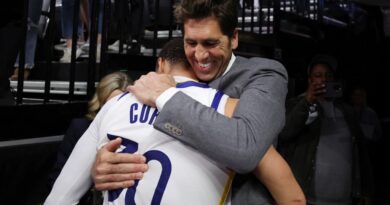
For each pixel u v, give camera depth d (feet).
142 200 3.18
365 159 9.39
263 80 3.46
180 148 3.20
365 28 19.56
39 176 7.29
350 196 9.05
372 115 13.82
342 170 8.73
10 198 6.81
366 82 19.57
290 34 15.64
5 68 6.94
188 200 3.11
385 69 20.59
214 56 3.48
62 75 11.27
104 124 3.57
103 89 7.18
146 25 11.42
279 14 13.47
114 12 9.96
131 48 10.28
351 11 18.95
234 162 2.98
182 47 3.81
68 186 3.75
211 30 3.37
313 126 8.87
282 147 8.84
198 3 3.32
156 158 3.22
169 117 3.08
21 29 6.95
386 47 20.58
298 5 15.69
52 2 7.76
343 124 9.12
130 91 3.58
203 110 3.09
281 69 3.64
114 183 3.31
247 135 3.01
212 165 3.21
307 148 8.78
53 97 10.05
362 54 19.47
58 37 13.32
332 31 18.06
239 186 3.47
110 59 9.08
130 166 3.25
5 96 7.07
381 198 16.88
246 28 14.40
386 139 19.66
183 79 3.58
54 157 7.55
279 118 3.27
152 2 11.60
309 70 9.01
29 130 7.11
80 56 11.14
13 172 6.81
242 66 3.70
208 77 3.63
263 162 3.26
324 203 8.64
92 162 3.76
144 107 3.40
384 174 19.27
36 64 11.52
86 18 10.57
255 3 14.39
